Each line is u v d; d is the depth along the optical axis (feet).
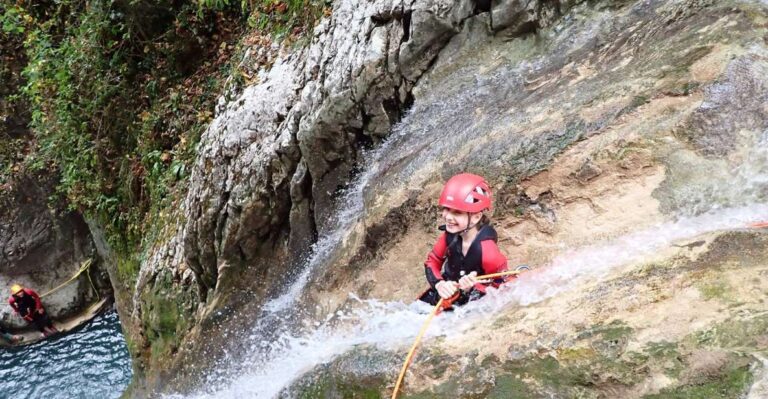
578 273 10.80
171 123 30.09
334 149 18.17
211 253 22.88
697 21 12.32
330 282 16.92
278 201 20.04
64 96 32.86
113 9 30.40
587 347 8.87
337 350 13.34
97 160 33.22
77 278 44.91
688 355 7.95
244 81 22.80
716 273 8.85
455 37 16.38
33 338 42.50
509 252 12.85
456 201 11.07
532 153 12.95
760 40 11.28
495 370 9.63
